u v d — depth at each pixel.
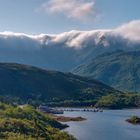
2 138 138.25
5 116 185.00
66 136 175.75
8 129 151.00
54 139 162.75
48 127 189.12
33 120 191.25
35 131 158.25
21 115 196.62
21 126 157.62
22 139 139.75
